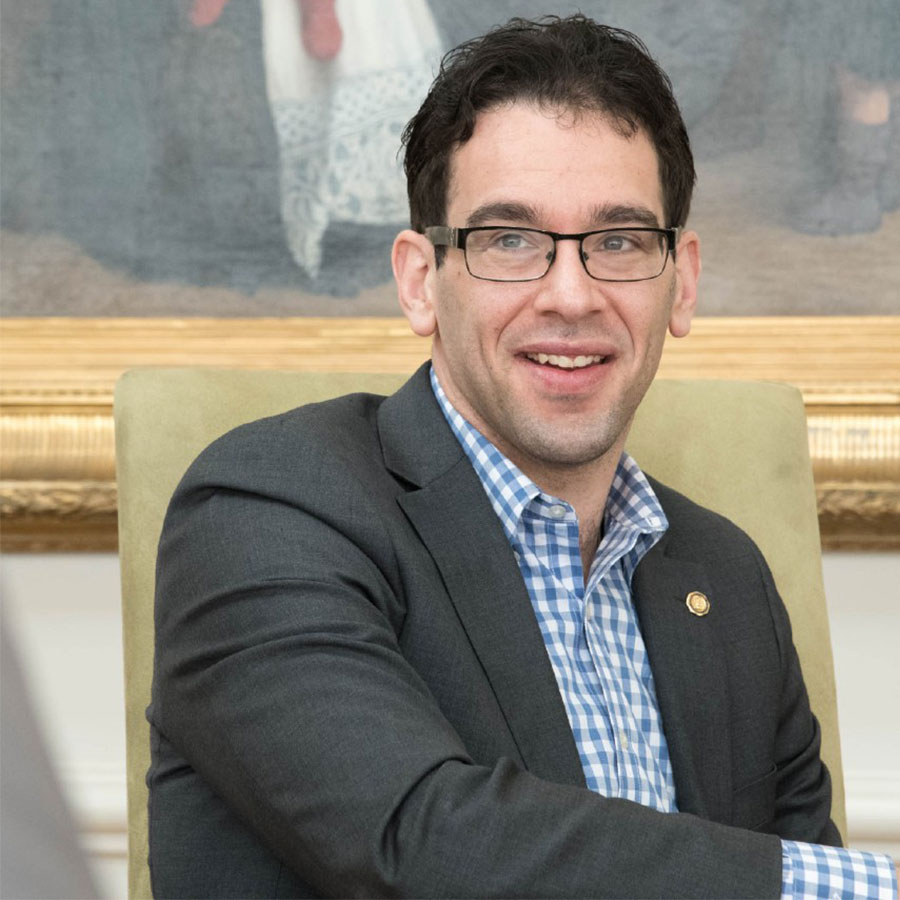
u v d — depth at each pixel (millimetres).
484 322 2740
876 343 4434
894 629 4551
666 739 2816
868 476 4371
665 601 2945
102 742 4500
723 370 4469
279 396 3254
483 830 2002
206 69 4434
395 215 4457
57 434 4352
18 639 692
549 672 2543
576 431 2734
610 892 1990
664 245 2807
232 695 2250
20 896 675
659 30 4449
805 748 3139
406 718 2145
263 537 2404
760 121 4445
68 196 4438
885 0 4441
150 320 4449
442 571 2582
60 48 4422
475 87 2758
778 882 2053
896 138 4441
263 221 4453
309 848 2111
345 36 4441
